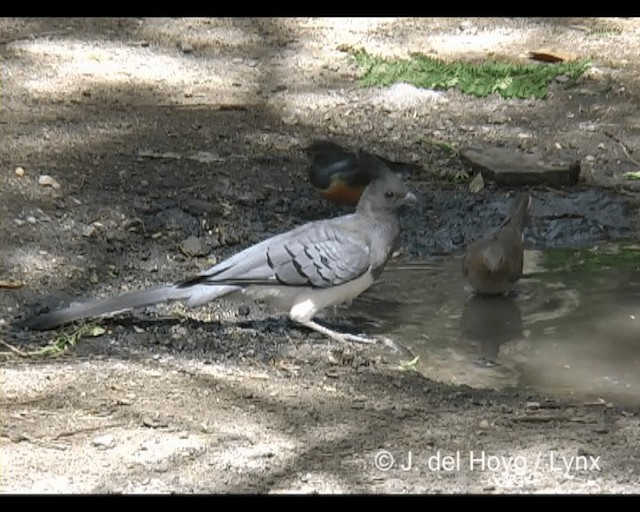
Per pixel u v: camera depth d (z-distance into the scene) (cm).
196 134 1625
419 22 2048
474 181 1520
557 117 1719
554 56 1886
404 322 1230
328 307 1257
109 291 1249
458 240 1416
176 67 1836
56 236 1348
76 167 1508
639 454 970
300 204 1463
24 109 1661
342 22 2034
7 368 1082
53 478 914
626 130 1683
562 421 1023
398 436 988
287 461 946
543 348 1184
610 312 1252
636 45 1978
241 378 1085
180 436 978
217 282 1142
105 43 1906
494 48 1947
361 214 1179
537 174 1524
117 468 930
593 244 1426
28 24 1958
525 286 1313
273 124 1669
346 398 1054
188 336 1170
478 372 1134
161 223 1396
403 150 1606
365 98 1756
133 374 1081
